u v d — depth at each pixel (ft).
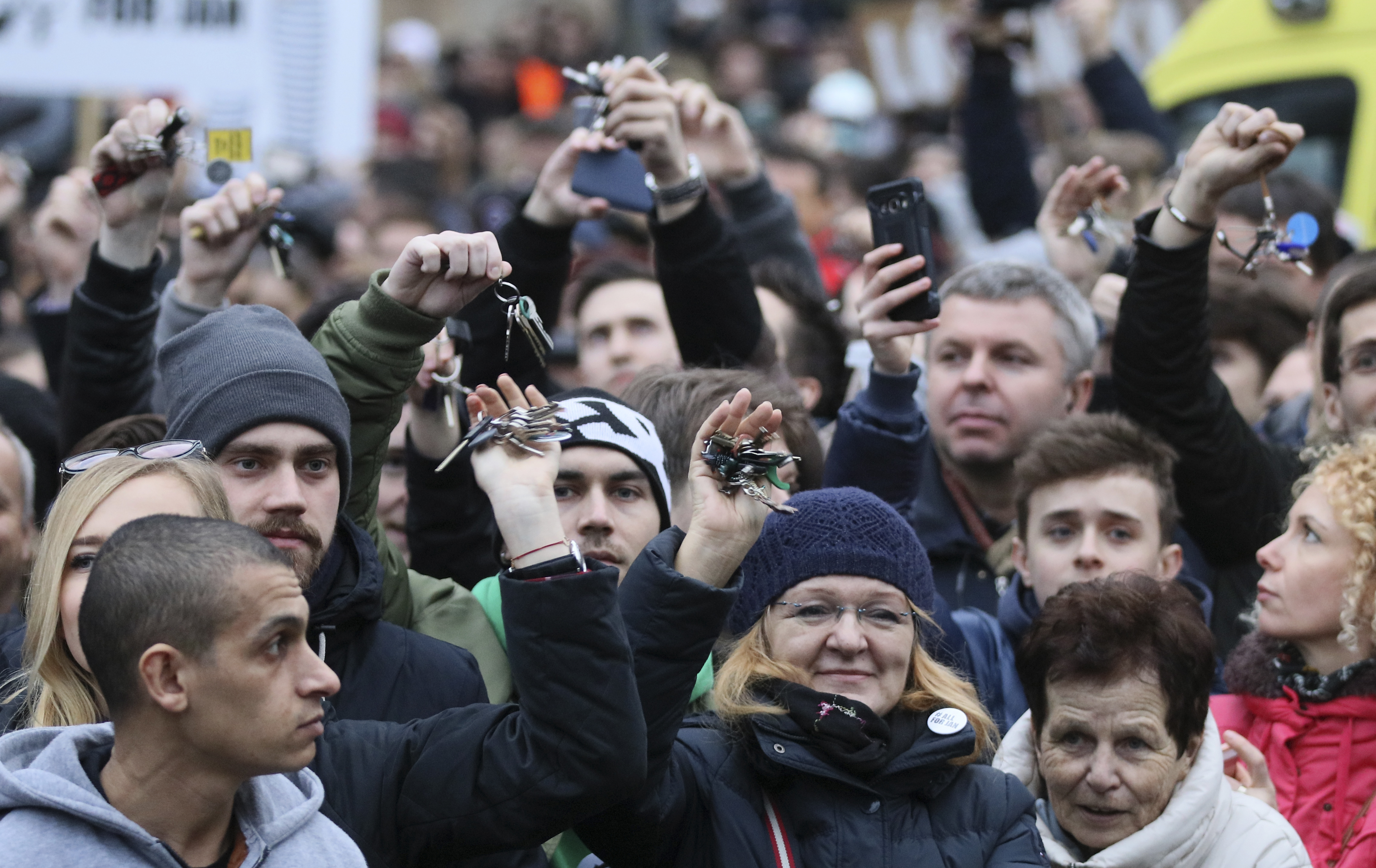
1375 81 94.58
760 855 32.58
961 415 50.85
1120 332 47.37
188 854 26.27
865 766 33.06
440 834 29.78
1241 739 40.06
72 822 25.64
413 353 35.45
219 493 31.48
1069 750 36.78
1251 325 60.44
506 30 168.86
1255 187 61.67
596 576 29.22
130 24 69.05
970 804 33.73
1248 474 48.14
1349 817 39.22
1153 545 44.83
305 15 70.85
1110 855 35.78
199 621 25.25
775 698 34.01
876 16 156.35
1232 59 101.09
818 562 34.83
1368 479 40.01
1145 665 36.22
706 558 30.99
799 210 101.91
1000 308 51.11
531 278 48.96
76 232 54.70
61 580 30.35
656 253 49.83
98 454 32.50
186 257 44.98
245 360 33.55
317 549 33.45
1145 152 71.97
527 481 30.17
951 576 50.80
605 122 48.96
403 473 48.37
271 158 78.38
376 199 104.83
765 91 164.66
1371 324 47.75
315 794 28.17
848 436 44.98
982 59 78.23
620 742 28.81
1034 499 45.85
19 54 68.23
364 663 34.68
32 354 70.03
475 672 35.76
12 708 32.86
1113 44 101.04
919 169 112.78
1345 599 39.55
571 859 36.35
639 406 43.37
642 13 186.09
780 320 57.93
